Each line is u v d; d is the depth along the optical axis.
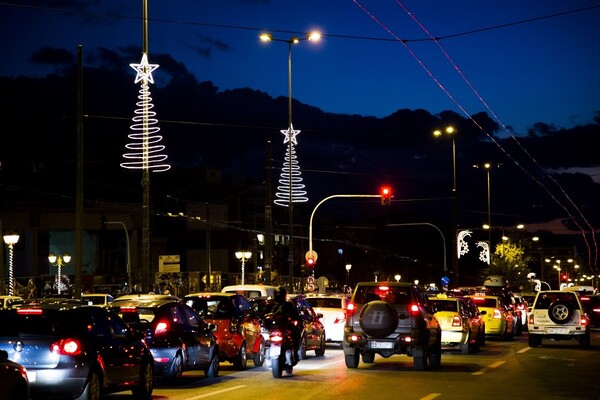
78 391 18.41
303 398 21.53
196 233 124.12
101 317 20.16
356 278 150.75
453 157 71.12
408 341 29.59
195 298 30.77
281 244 137.62
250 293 43.03
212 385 25.02
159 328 24.55
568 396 22.17
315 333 36.53
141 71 41.81
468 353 38.28
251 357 32.53
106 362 19.44
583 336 42.50
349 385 24.84
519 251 118.62
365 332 30.00
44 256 97.75
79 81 38.19
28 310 18.72
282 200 62.12
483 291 55.97
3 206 94.44
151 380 22.00
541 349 42.19
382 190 61.00
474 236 174.25
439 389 23.77
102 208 101.94
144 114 42.28
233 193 131.00
